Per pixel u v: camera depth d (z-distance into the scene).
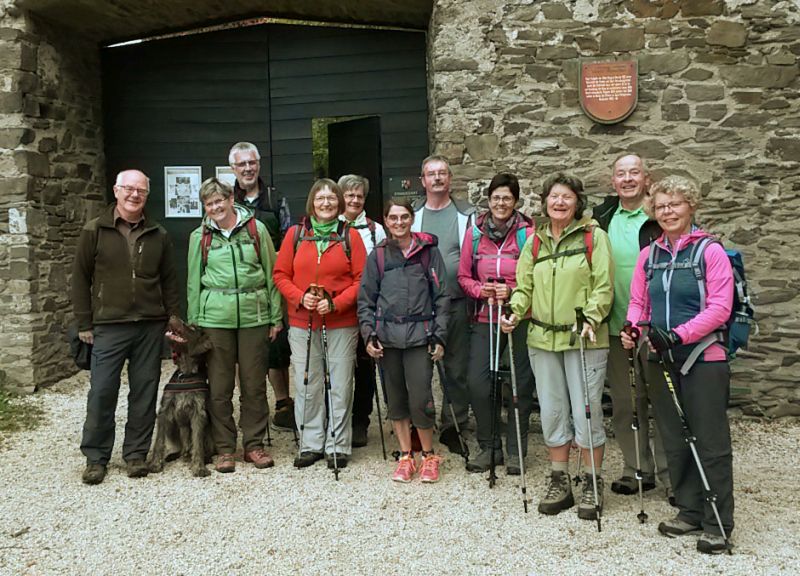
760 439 4.77
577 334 3.33
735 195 5.21
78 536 3.24
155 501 3.62
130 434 4.03
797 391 5.21
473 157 5.31
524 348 3.96
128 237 3.97
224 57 6.70
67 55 6.32
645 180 3.77
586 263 3.40
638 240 3.63
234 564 2.96
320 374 4.11
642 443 3.66
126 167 6.86
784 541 3.13
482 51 5.28
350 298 3.98
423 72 6.42
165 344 4.12
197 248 4.15
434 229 4.37
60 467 4.15
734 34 5.16
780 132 5.16
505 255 3.95
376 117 6.49
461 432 4.37
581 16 5.22
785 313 5.20
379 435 4.73
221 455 4.07
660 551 3.03
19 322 5.75
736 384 5.28
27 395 5.70
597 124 5.24
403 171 6.45
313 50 6.59
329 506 3.53
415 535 3.20
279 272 4.13
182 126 6.78
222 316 4.05
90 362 3.98
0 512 3.51
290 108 6.64
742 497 3.68
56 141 6.13
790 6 5.11
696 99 5.20
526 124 5.28
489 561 2.96
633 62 5.19
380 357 3.90
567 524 3.30
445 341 3.82
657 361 3.13
